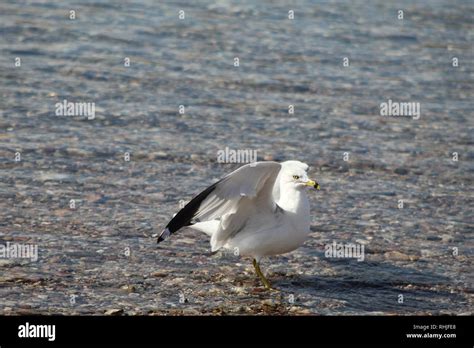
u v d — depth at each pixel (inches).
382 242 561.6
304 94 892.0
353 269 518.0
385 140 777.6
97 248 526.0
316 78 943.7
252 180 455.2
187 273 499.8
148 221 575.2
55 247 522.3
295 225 485.1
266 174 453.4
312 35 1102.4
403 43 1098.1
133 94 853.2
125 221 571.8
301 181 484.4
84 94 840.9
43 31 1021.8
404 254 544.1
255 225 483.5
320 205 623.8
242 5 1223.5
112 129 756.6
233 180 454.6
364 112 852.0
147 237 549.3
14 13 1085.8
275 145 745.0
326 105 864.3
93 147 709.9
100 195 615.5
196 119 797.9
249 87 900.0
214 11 1179.3
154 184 644.1
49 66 911.0
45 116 775.1
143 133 753.0
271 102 861.8
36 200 597.0
